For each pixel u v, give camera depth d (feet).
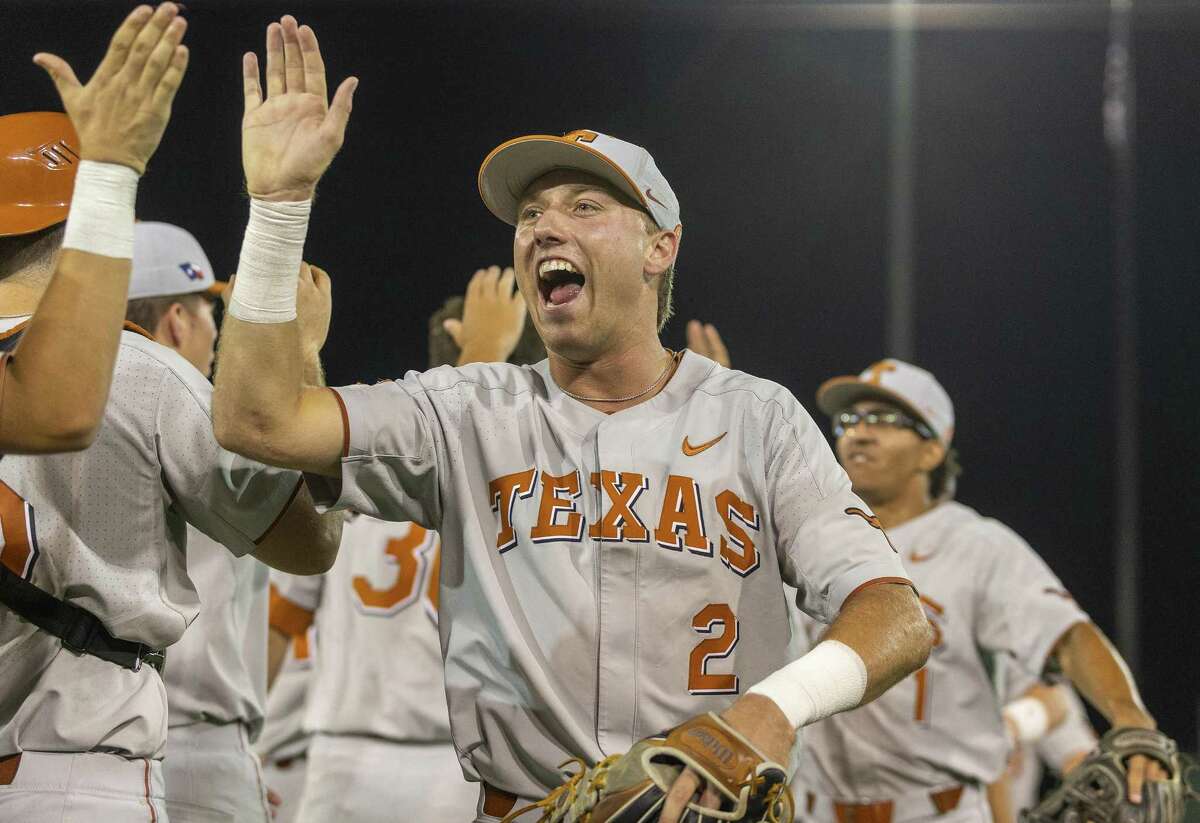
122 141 12.64
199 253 23.75
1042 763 39.37
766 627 14.05
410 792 23.61
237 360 13.11
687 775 11.87
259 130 13.08
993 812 31.32
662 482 14.15
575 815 12.48
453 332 24.48
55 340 12.32
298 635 25.80
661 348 15.47
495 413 14.51
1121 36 65.16
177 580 15.07
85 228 12.54
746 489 14.20
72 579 14.05
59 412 12.35
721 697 13.76
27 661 13.99
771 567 14.14
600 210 14.57
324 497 14.11
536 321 14.75
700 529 13.91
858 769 27.30
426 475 14.32
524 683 13.71
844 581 13.42
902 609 13.15
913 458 29.58
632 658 13.71
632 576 13.80
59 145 14.96
